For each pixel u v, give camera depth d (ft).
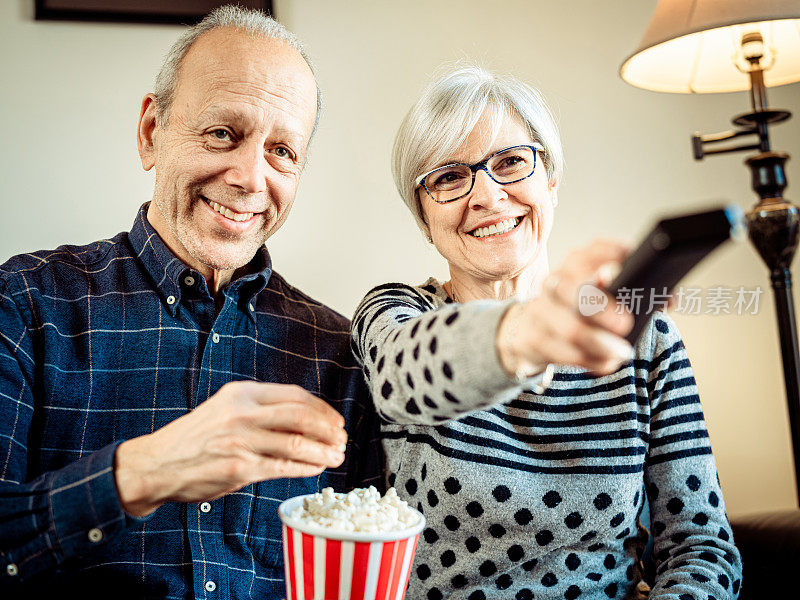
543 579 3.51
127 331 3.65
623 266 1.65
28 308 3.49
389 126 5.95
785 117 4.68
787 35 5.02
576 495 3.54
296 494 3.75
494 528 3.51
